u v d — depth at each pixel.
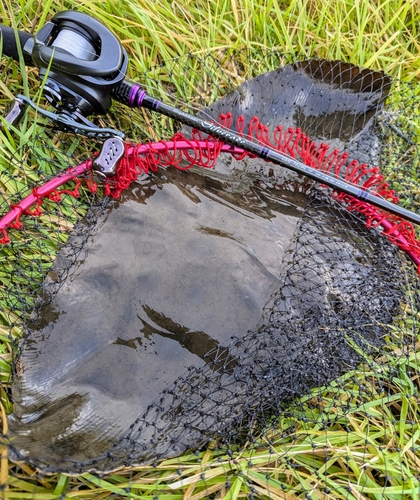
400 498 0.43
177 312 0.39
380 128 0.54
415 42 0.66
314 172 0.44
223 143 0.46
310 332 0.40
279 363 0.39
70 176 0.45
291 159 0.44
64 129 0.46
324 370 0.43
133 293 0.40
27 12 0.58
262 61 0.61
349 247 0.44
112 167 0.42
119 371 0.38
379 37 0.66
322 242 0.43
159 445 0.37
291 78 0.52
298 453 0.43
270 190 0.46
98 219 0.43
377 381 0.47
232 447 0.41
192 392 0.38
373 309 0.44
